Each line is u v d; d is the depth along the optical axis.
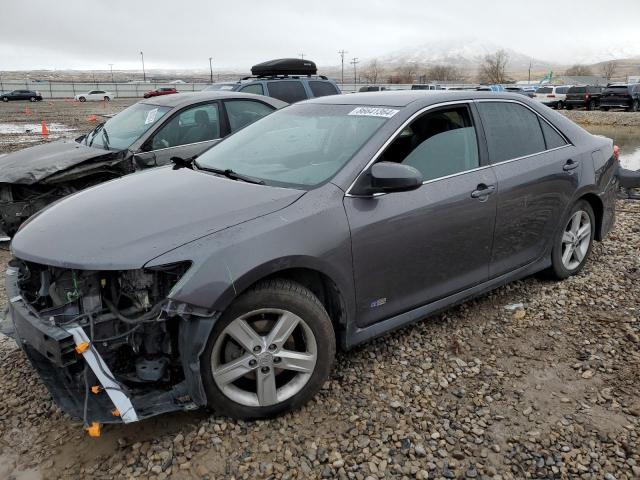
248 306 2.76
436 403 3.14
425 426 2.94
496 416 3.01
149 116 6.71
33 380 3.40
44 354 2.61
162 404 2.70
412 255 3.40
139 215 2.90
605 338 3.83
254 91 10.49
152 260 2.57
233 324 2.76
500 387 3.29
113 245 2.66
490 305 4.37
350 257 3.09
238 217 2.84
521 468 2.65
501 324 4.06
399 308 3.47
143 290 2.66
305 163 3.43
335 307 3.19
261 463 2.68
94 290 2.67
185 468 2.65
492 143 3.94
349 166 3.22
